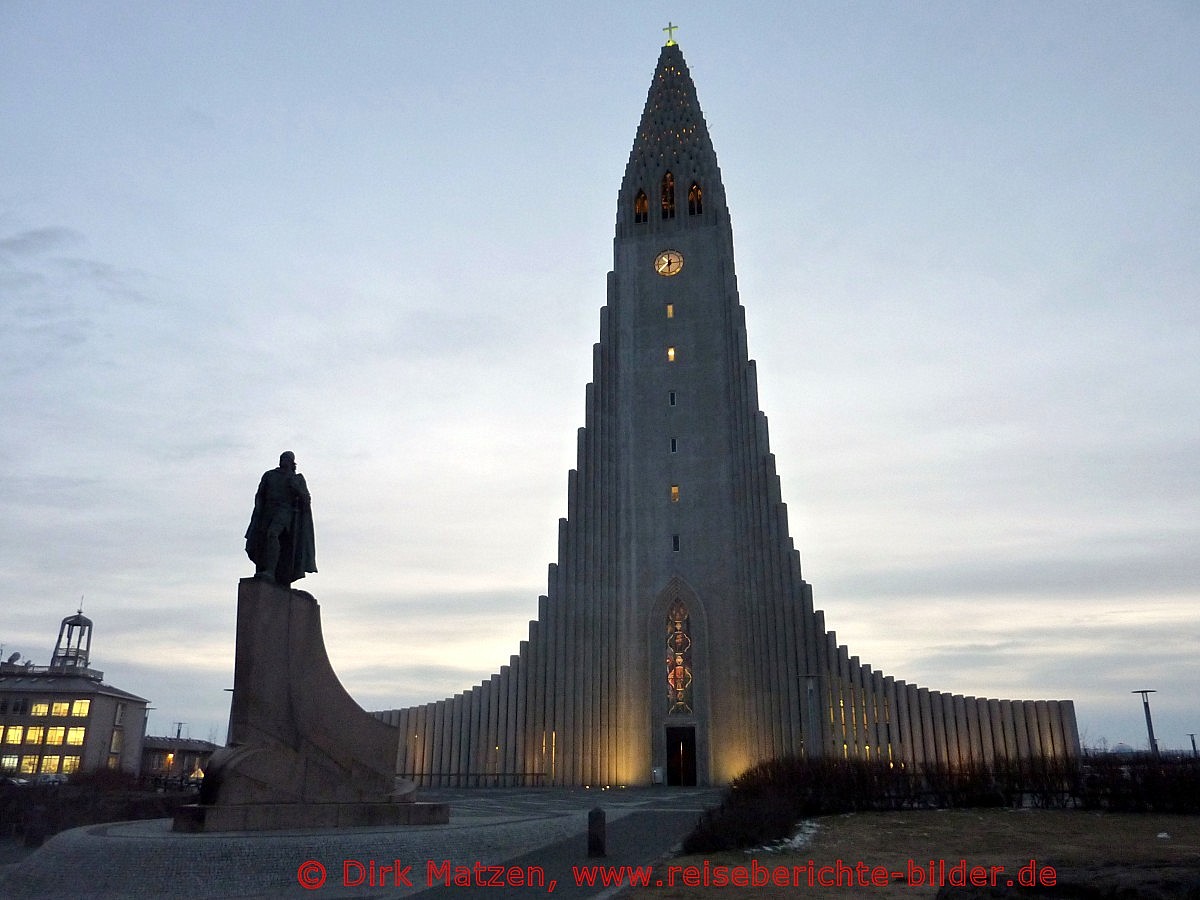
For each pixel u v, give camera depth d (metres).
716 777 53.12
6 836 26.89
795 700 52.91
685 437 60.34
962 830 25.20
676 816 29.30
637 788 51.97
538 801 39.03
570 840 22.84
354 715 21.86
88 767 68.00
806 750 48.88
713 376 61.44
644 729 54.84
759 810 23.45
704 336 62.59
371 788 21.36
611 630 56.84
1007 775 33.50
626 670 56.16
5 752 76.00
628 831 25.08
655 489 59.53
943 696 56.81
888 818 29.05
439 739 57.88
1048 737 56.31
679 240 65.62
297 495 22.64
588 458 60.75
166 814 27.39
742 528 57.22
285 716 20.84
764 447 58.25
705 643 55.47
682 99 70.94
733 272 63.84
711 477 59.03
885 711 54.91
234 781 19.11
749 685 54.25
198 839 16.80
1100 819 28.33
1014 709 56.91
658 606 56.81
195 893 15.77
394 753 22.09
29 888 16.30
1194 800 29.61
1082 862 16.02
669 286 64.62
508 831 21.02
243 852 16.48
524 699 56.53
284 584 22.08
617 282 65.44
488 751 56.31
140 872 15.98
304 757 20.62
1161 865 14.45
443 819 21.72
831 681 52.81
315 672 21.62
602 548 58.72
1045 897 13.45
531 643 57.66
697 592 56.59
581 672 56.03
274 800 19.70
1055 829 25.34
